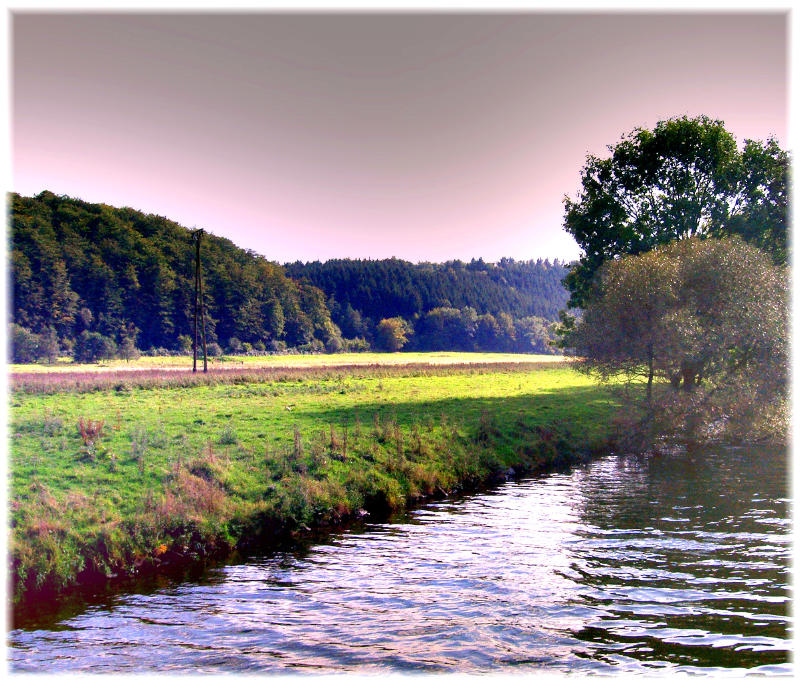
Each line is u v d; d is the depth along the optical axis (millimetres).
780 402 33094
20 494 16984
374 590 13797
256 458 22047
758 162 46344
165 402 37188
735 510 20062
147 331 154500
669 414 33531
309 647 10922
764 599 12781
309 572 15078
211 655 10672
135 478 19016
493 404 41094
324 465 22125
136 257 162250
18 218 142750
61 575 14086
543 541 17266
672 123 47531
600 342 36938
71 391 41781
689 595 13062
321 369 71938
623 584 13789
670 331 32406
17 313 125062
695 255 34969
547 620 11961
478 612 12414
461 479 25125
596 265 49031
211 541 16688
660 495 22484
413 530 18656
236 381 52656
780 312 32812
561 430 34156
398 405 38469
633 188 49719
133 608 12930
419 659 10367
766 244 45844
